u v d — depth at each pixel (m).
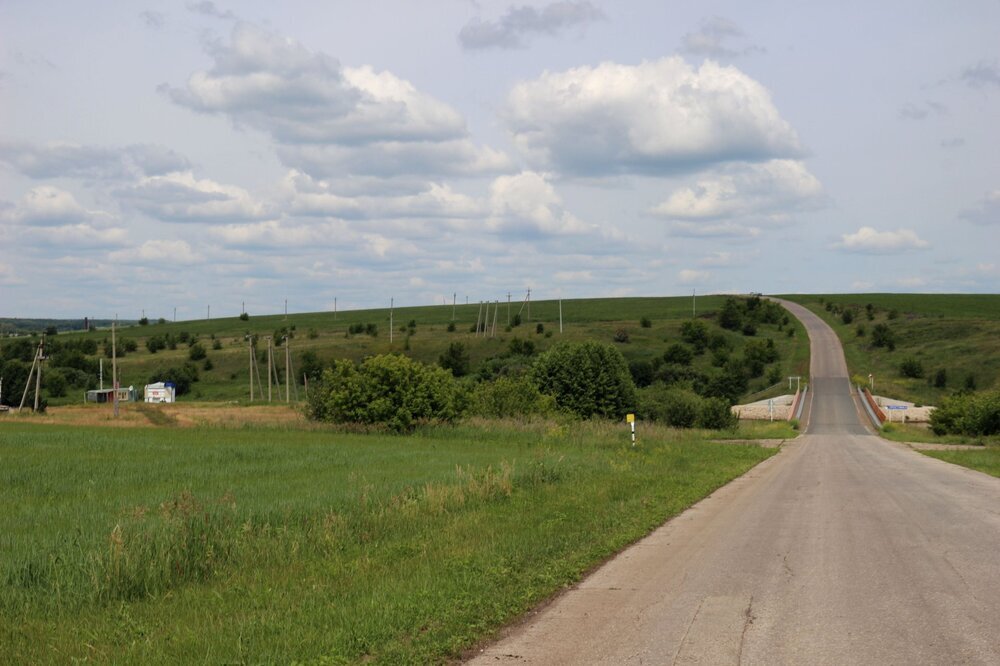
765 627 8.05
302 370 111.56
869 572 10.53
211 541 10.93
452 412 43.75
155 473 22.52
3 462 25.09
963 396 57.38
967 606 8.75
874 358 128.00
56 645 7.43
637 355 126.38
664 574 10.65
